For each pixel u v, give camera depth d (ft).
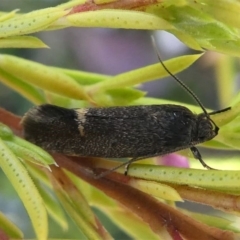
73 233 0.23
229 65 0.20
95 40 0.29
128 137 0.15
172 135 0.15
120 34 0.29
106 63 0.28
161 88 0.29
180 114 0.15
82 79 0.15
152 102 0.15
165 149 0.15
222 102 0.20
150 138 0.15
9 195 0.24
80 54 0.29
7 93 0.28
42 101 0.15
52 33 0.29
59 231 0.23
